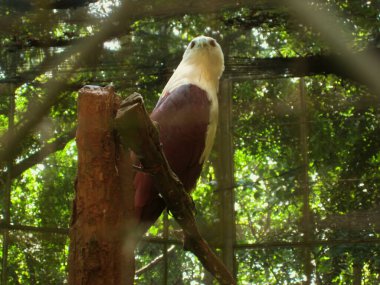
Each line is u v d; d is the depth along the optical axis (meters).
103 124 2.54
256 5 5.73
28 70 6.20
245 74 6.70
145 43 6.32
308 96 7.01
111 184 2.55
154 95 6.56
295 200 6.72
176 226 6.84
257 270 6.57
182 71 4.94
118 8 5.40
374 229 6.38
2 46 5.99
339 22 6.29
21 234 6.50
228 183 6.79
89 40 5.85
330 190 6.69
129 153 2.65
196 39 5.12
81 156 2.55
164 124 4.55
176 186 2.88
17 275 6.41
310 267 6.47
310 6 6.06
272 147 6.93
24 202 6.85
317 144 6.86
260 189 6.85
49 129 6.55
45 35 5.79
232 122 6.94
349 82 6.86
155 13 5.33
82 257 2.51
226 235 6.64
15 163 6.61
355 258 6.38
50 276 6.38
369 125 6.84
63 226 6.72
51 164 6.84
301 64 6.68
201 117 4.62
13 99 6.45
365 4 6.18
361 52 6.61
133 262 2.63
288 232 6.62
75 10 5.53
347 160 6.82
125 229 2.58
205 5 5.32
